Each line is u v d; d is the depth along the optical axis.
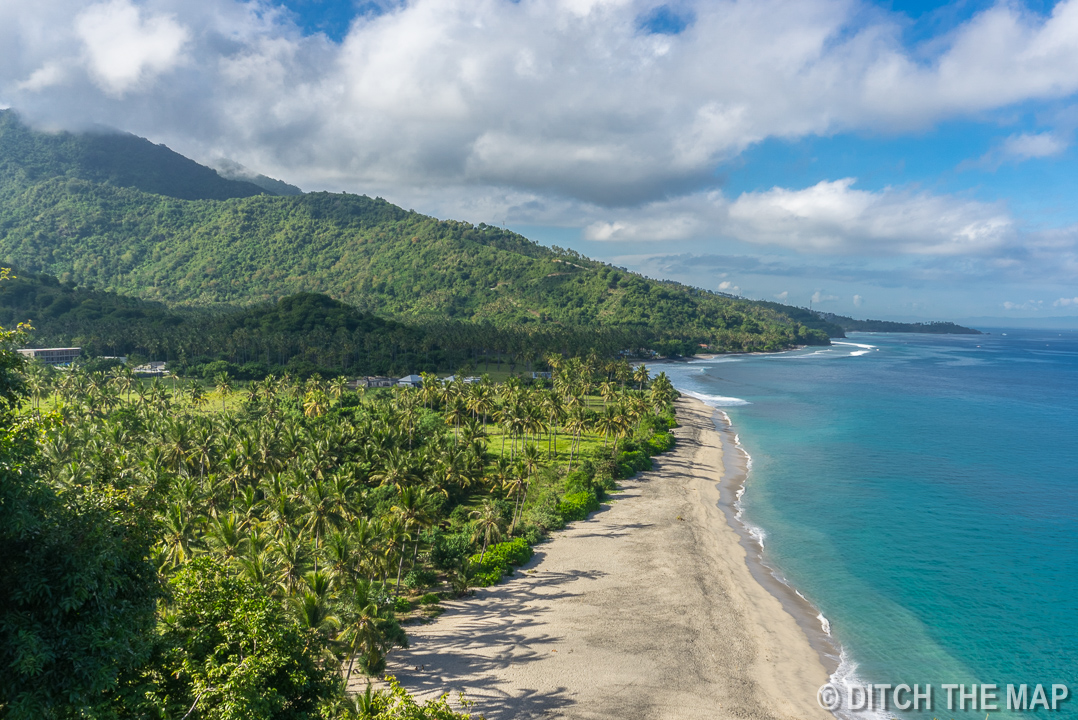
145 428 116.38
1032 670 60.59
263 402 162.75
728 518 103.69
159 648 27.81
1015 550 90.62
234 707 25.20
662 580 78.81
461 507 101.94
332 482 80.56
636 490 119.12
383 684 54.78
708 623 68.25
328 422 139.88
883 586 78.75
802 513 106.56
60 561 20.97
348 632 51.38
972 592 77.12
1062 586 79.00
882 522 102.25
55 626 20.66
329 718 32.50
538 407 147.75
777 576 81.44
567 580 78.81
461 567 78.38
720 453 151.12
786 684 57.56
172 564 60.41
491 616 69.06
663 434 161.50
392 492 96.94
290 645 29.53
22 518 19.62
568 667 58.66
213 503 75.56
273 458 98.50
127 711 24.59
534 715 51.06
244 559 54.09
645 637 64.81
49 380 159.75
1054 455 152.50
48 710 19.75
